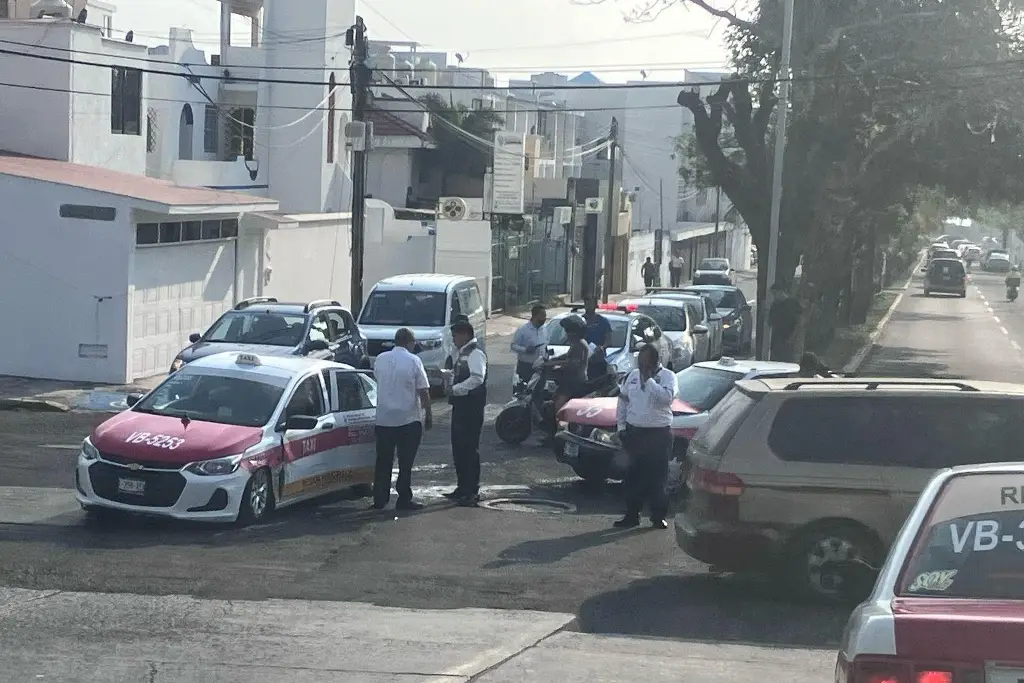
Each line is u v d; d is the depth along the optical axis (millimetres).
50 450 18109
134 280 26109
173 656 8469
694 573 11773
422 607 10250
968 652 4555
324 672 8156
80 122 30156
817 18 30938
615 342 22531
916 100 31031
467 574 11469
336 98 44094
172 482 12727
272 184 43344
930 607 4852
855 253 49375
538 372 19797
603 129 86000
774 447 10617
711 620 10070
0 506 13844
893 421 10594
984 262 125000
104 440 13094
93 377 25969
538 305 20719
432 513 14539
